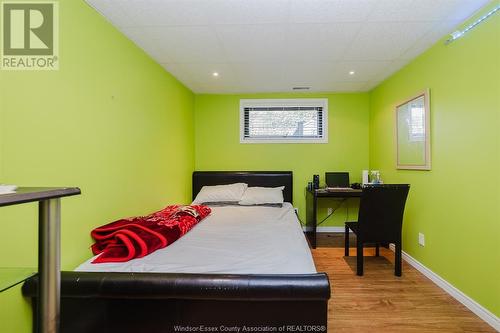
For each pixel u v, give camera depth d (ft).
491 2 5.43
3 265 3.68
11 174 3.82
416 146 8.36
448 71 6.82
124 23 6.17
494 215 5.40
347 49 7.79
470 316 5.83
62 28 4.69
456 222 6.55
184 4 5.48
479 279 5.81
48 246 2.32
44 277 2.32
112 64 6.17
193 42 7.23
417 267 8.34
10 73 3.87
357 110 12.59
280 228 6.96
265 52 7.97
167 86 9.45
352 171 12.63
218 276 3.66
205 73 9.77
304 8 5.68
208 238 6.08
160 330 3.72
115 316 3.76
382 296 6.72
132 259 4.74
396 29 6.61
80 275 3.71
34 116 4.17
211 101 12.77
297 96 12.64
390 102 10.33
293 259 4.70
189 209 8.04
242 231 6.68
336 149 12.64
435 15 5.98
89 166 5.32
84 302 3.76
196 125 12.81
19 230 3.89
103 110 5.80
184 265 4.44
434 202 7.47
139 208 7.32
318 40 7.20
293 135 12.79
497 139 5.31
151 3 5.42
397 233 7.89
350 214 12.67
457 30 6.46
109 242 5.23
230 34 6.82
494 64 5.34
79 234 5.04
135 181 7.13
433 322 5.63
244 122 12.83
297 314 3.62
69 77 4.84
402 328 5.44
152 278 3.62
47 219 2.31
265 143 12.75
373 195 7.68
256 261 4.62
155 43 7.25
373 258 9.44
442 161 7.09
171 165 9.75
